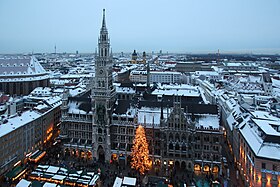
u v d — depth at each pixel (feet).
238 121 443.32
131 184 318.86
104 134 417.90
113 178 361.51
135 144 398.01
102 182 349.82
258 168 310.86
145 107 438.40
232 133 458.50
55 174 338.13
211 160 391.24
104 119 415.85
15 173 351.46
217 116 408.46
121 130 422.00
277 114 448.24
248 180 338.95
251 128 376.89
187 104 430.61
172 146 397.60
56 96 604.49
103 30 411.95
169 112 423.64
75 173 341.00
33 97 650.43
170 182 352.49
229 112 539.70
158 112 426.51
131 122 416.05
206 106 422.82
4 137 357.00
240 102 545.85
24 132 406.41
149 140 408.87
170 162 399.24
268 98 640.58
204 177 371.97
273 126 362.94
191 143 390.42
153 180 359.87
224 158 432.25
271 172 304.30
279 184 302.25
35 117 444.55
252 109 515.91
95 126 420.36
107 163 414.41
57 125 542.57
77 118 444.14
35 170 347.77
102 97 412.98
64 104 448.24
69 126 448.24
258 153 312.91
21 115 436.35
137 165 390.01
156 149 408.26
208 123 400.47
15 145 383.04
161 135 397.80
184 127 388.98
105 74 411.54
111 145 426.51
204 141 394.32
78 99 468.34
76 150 434.71
